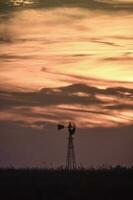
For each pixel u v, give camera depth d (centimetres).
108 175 7069
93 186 6059
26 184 6228
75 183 6275
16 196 5688
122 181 6400
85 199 5597
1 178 6869
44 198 5581
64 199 5575
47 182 6381
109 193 5828
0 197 5681
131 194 5803
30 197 5647
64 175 7269
